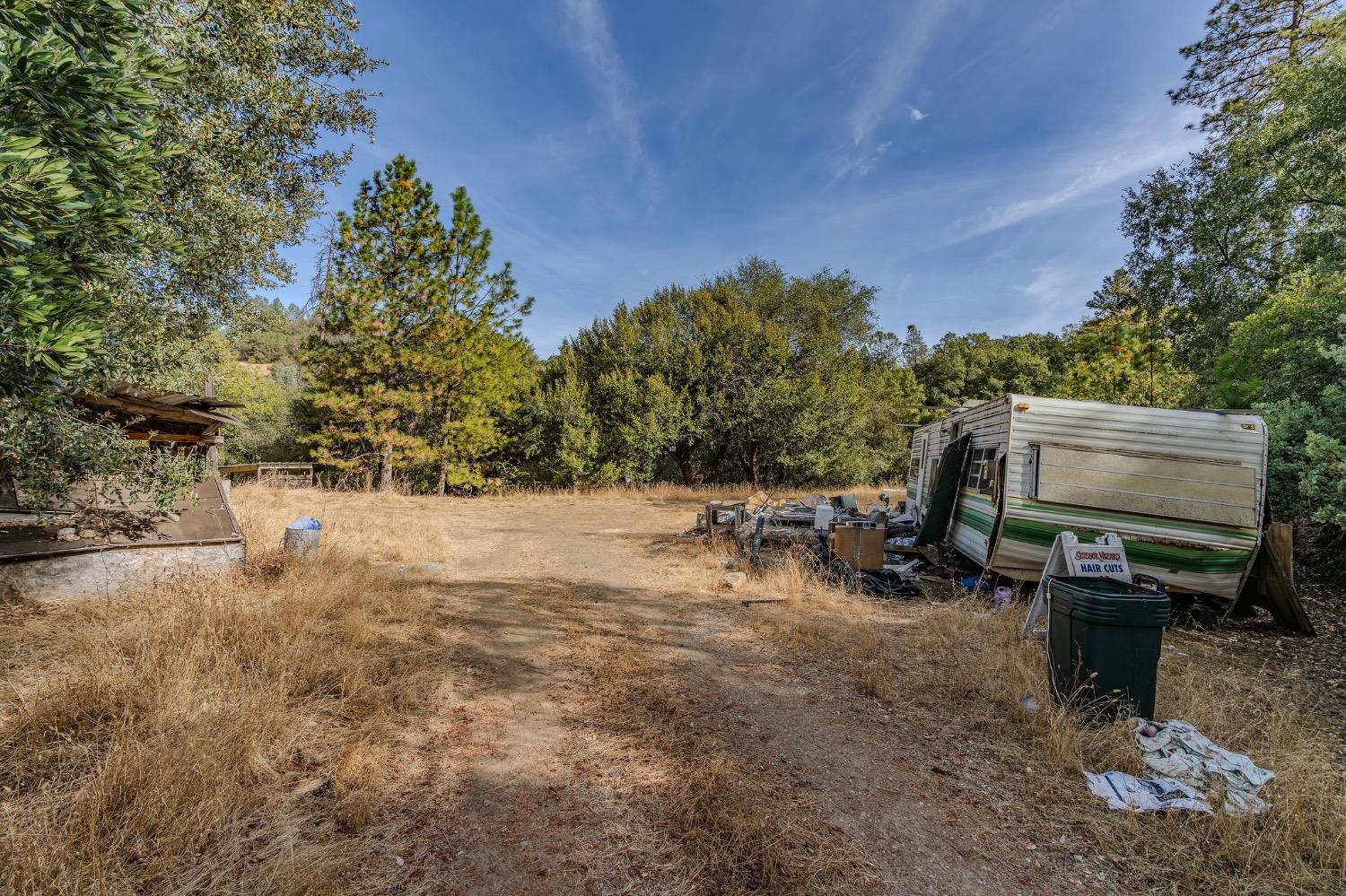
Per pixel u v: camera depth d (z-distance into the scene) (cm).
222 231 961
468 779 333
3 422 353
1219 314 1364
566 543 1187
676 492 2150
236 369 2800
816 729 406
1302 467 727
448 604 689
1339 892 254
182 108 822
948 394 3925
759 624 645
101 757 305
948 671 512
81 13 280
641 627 636
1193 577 693
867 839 289
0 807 264
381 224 2005
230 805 279
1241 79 1408
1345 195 1015
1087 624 402
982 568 875
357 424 2111
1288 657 594
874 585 801
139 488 522
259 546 813
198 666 411
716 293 2688
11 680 387
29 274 281
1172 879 264
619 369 2367
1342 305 786
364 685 426
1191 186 1399
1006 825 302
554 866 264
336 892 235
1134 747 358
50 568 574
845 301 2969
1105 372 1450
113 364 472
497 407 2306
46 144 293
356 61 1077
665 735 393
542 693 456
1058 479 727
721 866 267
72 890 217
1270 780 327
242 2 860
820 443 2323
